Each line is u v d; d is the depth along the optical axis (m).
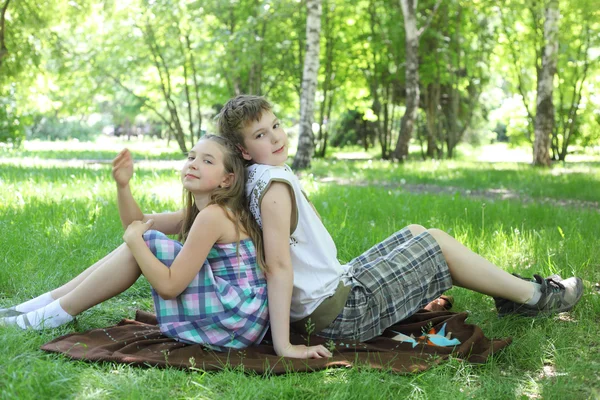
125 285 3.45
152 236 3.26
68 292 3.61
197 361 3.11
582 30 25.95
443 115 28.64
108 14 20.94
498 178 16.14
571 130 28.53
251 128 3.38
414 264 3.63
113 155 27.91
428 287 3.69
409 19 23.06
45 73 20.34
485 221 7.95
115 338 3.46
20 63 19.03
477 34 27.47
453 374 3.13
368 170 18.42
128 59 27.41
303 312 3.44
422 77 27.98
